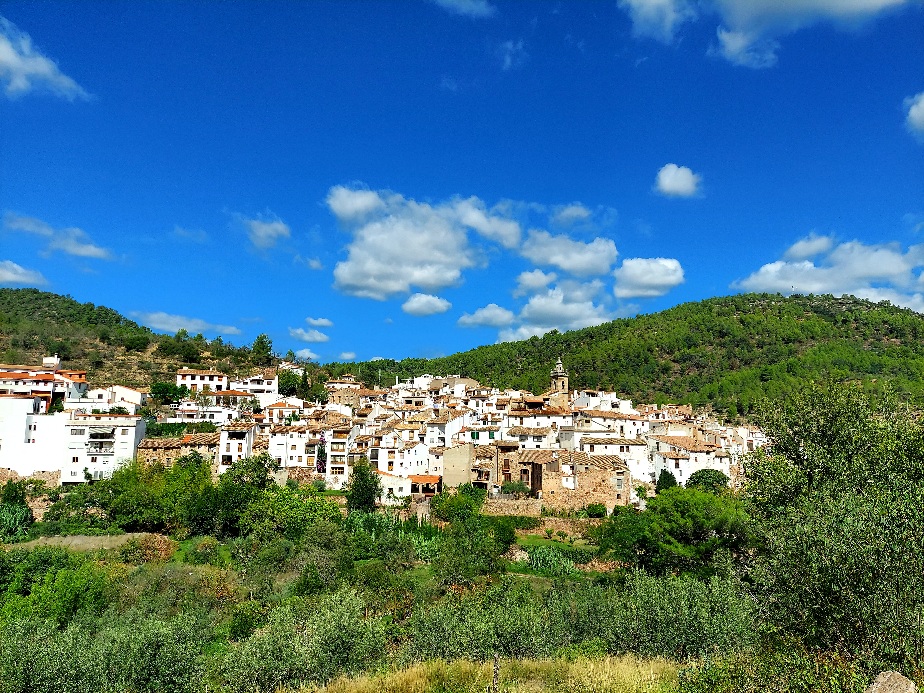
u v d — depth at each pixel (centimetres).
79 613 5222
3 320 19925
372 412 14088
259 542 7519
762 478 4188
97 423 10306
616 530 7125
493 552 7044
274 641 3522
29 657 3300
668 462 10188
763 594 2647
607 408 14338
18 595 5634
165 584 6056
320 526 7519
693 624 3166
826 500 2634
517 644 3475
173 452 10669
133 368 17838
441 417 12312
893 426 4231
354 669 3369
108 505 8519
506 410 13788
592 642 3441
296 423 12138
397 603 5562
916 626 2092
